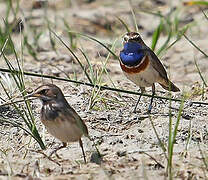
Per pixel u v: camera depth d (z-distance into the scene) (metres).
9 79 13.75
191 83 16.09
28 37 20.08
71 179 9.93
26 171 10.42
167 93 14.78
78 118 10.60
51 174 10.27
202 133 11.88
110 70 17.03
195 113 12.97
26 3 24.00
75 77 15.22
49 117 10.58
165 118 12.66
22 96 13.01
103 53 18.61
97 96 13.77
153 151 11.20
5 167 10.60
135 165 10.54
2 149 11.74
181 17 21.89
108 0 24.69
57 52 18.70
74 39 20.45
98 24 22.14
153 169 10.35
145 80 13.26
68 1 24.19
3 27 20.56
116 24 22.03
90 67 14.41
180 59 18.47
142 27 21.80
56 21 21.47
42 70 16.48
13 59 17.39
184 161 10.67
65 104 10.73
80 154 11.29
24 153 11.45
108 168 10.42
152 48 16.47
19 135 12.25
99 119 12.72
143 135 11.96
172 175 9.91
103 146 11.60
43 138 11.91
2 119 12.25
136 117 12.70
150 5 23.77
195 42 19.95
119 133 12.16
